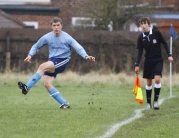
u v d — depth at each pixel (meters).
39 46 28.58
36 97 38.19
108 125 23.42
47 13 83.69
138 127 23.23
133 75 59.09
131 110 28.75
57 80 53.94
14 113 26.77
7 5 83.56
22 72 59.41
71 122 24.06
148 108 29.91
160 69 29.11
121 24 72.12
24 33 63.97
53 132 21.70
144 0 72.88
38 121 24.33
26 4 84.81
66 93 42.41
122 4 71.38
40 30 64.19
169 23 82.31
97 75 57.16
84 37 63.50
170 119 25.41
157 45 28.98
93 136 20.92
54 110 28.05
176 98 37.56
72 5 82.50
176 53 62.38
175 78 55.88
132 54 62.94
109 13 71.25
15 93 41.75
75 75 55.81
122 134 21.45
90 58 28.12
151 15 74.25
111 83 52.56
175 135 21.53
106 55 63.28
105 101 34.41
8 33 63.62
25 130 22.12
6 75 55.75
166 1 88.31
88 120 24.69
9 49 63.59
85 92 43.56
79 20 77.94
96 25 71.88
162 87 49.97
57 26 28.05
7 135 21.05
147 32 28.95
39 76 28.03
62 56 28.45
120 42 63.16
